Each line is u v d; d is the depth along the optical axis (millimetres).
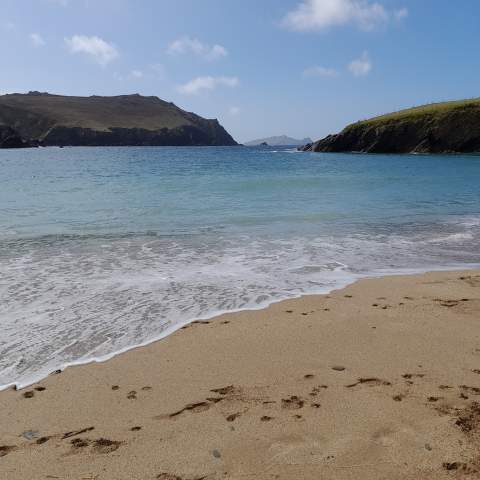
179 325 7281
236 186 29219
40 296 8484
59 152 130000
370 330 7066
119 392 5219
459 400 4930
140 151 143625
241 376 5586
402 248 12836
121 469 3863
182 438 4309
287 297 8719
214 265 10875
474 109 83812
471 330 7051
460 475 3719
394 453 4023
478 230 15289
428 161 60094
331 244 13219
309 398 5027
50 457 4039
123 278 9727
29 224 15797
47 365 5895
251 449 4117
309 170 46188
